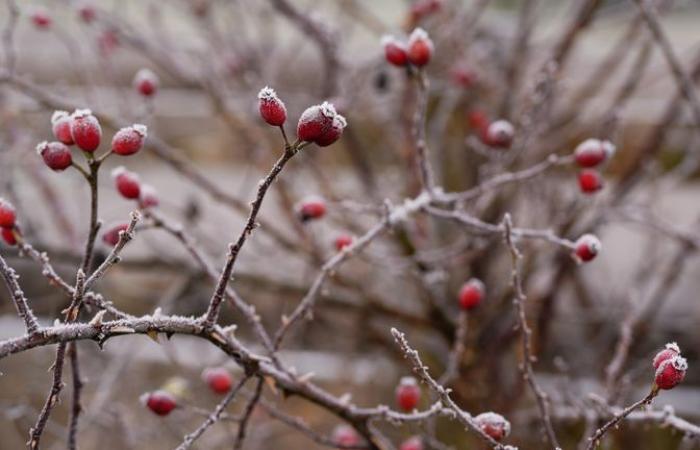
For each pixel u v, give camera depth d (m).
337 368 1.18
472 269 1.04
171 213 1.37
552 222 1.02
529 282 1.09
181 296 1.18
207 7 1.14
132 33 1.07
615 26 1.36
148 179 1.56
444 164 1.22
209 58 1.16
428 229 1.05
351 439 0.84
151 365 1.13
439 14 1.09
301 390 0.69
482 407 0.95
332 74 1.07
